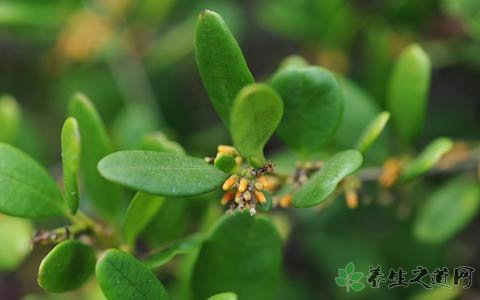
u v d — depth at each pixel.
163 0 0.46
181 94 0.53
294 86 0.31
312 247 0.45
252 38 0.56
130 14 0.46
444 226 0.38
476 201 0.38
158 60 0.47
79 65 0.51
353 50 0.49
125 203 0.36
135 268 0.28
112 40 0.46
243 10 0.55
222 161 0.28
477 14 0.40
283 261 0.48
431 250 0.43
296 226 0.47
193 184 0.28
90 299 0.39
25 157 0.30
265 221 0.31
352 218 0.45
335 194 0.34
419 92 0.35
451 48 0.45
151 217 0.31
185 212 0.34
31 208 0.30
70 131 0.28
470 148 0.40
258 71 0.56
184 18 0.49
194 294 0.31
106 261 0.28
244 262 0.31
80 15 0.45
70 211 0.29
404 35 0.44
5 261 0.36
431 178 0.43
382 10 0.44
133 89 0.50
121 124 0.41
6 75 0.55
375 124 0.32
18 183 0.30
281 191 0.32
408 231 0.43
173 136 0.45
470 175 0.39
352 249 0.44
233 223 0.31
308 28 0.44
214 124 0.53
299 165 0.31
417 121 0.35
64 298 0.40
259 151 0.29
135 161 0.27
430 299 0.38
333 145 0.37
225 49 0.29
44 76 0.54
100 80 0.52
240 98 0.27
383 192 0.37
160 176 0.27
